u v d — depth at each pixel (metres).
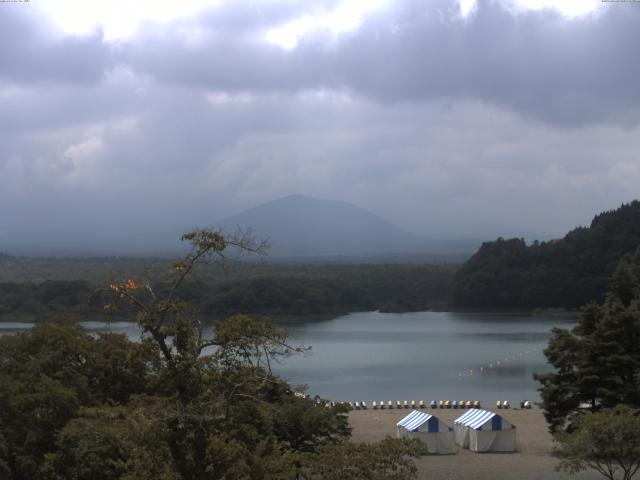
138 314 29.70
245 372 29.77
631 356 60.28
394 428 73.88
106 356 49.69
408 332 184.38
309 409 49.62
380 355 141.25
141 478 29.30
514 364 129.75
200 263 29.59
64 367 46.56
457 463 58.16
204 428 29.52
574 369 62.09
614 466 54.06
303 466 33.44
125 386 49.03
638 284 103.19
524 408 86.94
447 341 164.62
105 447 35.28
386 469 32.91
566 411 62.09
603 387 60.06
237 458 29.28
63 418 42.22
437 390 104.25
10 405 41.44
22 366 47.88
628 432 43.44
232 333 29.08
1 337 51.59
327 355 142.00
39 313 158.38
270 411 34.44
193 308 30.42
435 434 61.66
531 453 61.69
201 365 29.67
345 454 31.89
